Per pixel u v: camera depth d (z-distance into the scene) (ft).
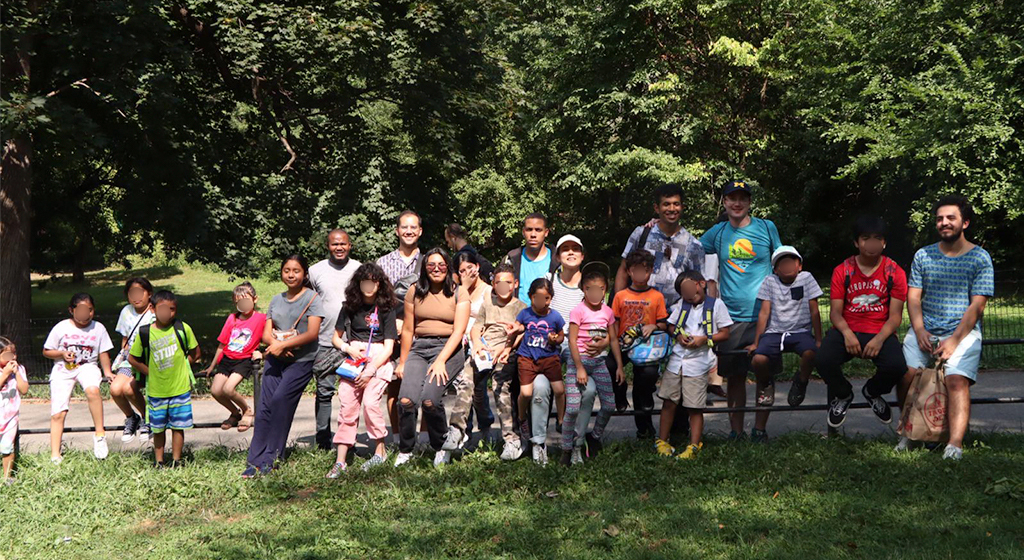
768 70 82.84
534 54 106.83
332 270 25.71
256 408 24.35
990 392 31.37
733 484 20.33
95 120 52.54
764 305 23.82
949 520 17.22
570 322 22.85
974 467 20.38
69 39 46.21
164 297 23.72
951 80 63.87
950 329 22.25
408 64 61.72
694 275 22.85
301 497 21.44
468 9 66.49
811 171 93.50
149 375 23.89
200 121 61.67
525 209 109.60
